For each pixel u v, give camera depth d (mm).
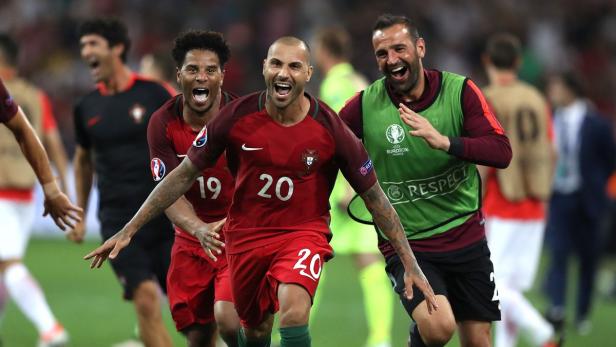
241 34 62062
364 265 26203
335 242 26484
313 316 31141
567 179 31328
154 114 18031
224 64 17750
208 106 17562
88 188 22625
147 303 20594
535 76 54219
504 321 24047
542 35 62531
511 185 24844
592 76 62375
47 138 26797
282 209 16531
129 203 21281
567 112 31938
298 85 15766
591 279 31141
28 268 41656
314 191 16438
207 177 17797
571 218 31328
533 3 64312
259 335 17562
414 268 16203
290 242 16531
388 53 17188
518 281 25406
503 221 25062
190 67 17328
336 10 63406
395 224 16281
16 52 26672
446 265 17891
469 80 17688
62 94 60562
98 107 21562
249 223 16719
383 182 17938
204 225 16578
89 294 35469
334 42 27500
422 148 17484
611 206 45469
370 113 17719
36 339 28000
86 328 29125
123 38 21688
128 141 21344
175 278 18656
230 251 16938
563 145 31594
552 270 31266
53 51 63031
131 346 25594
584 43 63625
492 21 62906
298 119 16031
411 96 17641
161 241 20891
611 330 30516
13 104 16312
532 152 24984
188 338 19078
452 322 17062
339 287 37844
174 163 17766
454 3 63250
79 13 64375
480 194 18250
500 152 17031
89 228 51062
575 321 31109
